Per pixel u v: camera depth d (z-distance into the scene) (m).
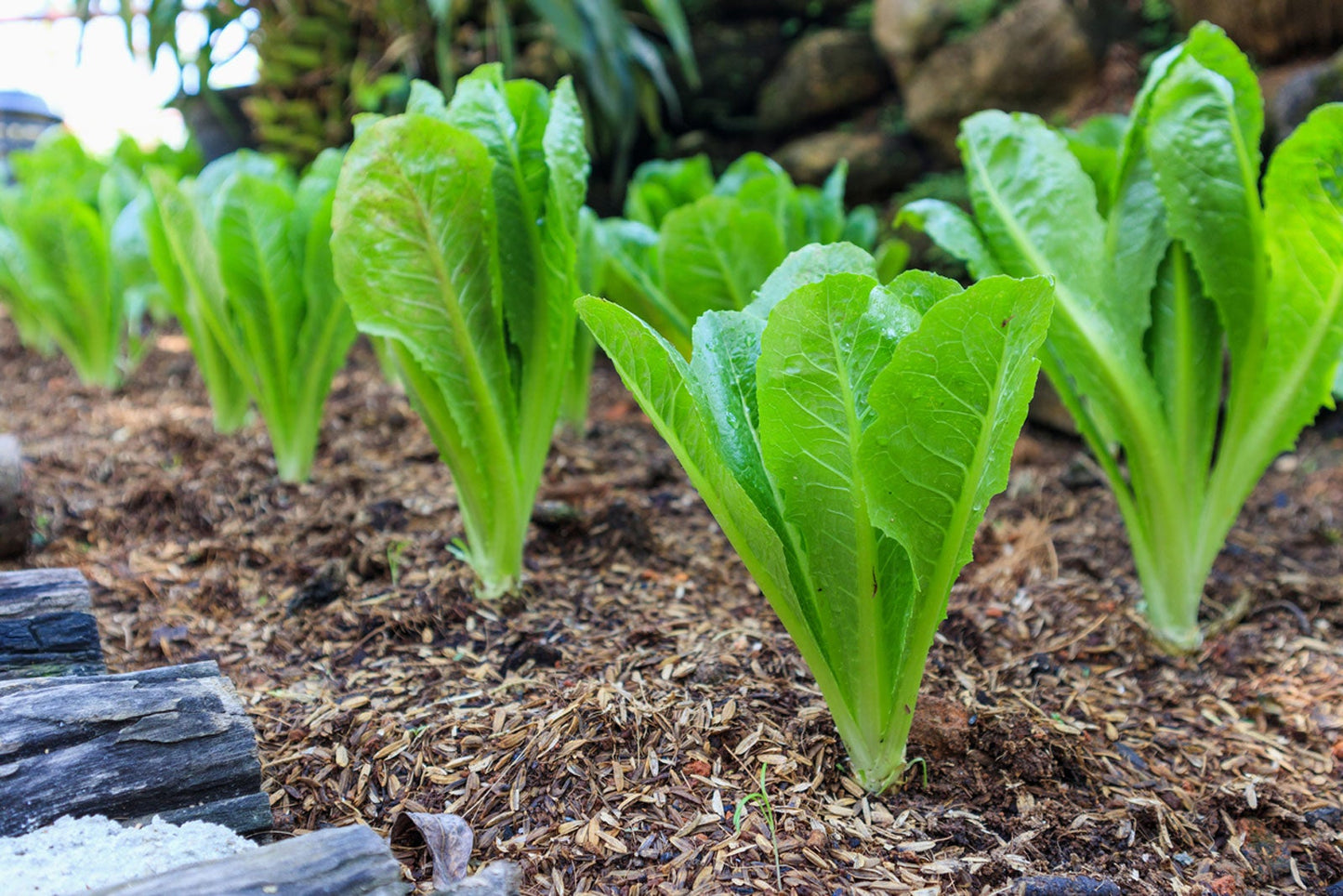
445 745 0.49
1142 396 0.57
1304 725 0.54
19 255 1.06
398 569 0.64
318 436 0.84
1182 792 0.50
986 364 0.40
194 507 0.72
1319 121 0.51
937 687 0.54
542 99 0.58
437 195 0.52
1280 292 0.55
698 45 1.62
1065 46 1.29
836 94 1.54
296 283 0.73
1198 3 1.15
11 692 0.42
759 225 0.70
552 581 0.63
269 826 0.42
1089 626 0.61
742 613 0.60
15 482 0.63
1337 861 0.47
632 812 0.46
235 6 1.60
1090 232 0.57
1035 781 0.49
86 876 0.36
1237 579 0.67
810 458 0.43
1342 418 0.95
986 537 0.71
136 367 1.16
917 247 1.33
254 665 0.56
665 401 0.43
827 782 0.48
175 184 0.72
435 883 0.43
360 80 1.67
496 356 0.57
